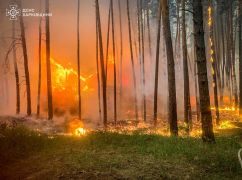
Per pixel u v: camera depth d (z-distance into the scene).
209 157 10.34
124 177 8.52
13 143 11.59
